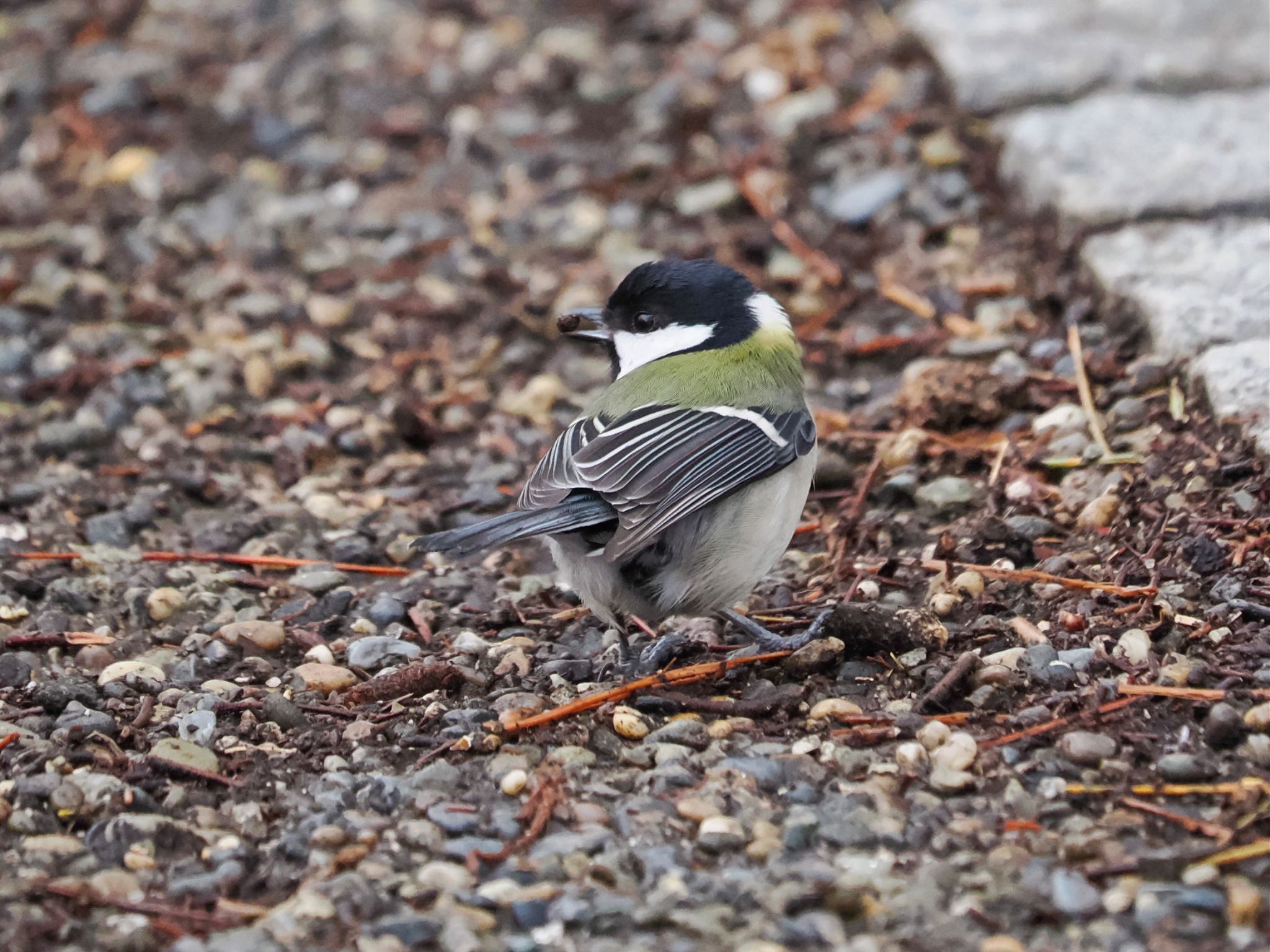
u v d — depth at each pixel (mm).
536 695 8156
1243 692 7586
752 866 6691
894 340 12203
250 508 10742
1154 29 15352
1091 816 6902
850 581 9422
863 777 7320
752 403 8352
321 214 14688
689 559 7988
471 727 7812
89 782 7293
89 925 6402
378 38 17516
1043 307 12312
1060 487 10055
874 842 6820
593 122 15906
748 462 8062
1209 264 11688
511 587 9703
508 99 16328
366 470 11430
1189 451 9938
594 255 13953
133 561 9930
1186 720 7484
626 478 7824
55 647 8867
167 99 16375
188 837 6969
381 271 13859
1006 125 14000
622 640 8500
